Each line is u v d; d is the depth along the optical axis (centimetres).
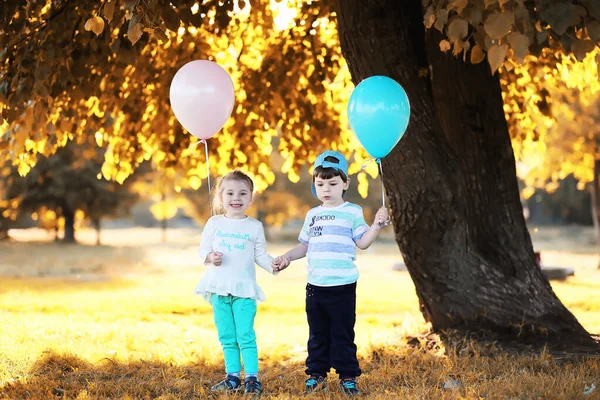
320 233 480
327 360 481
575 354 555
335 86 923
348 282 471
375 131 486
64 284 1628
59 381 491
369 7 618
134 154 878
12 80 598
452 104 668
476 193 660
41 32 612
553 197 4859
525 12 390
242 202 491
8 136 748
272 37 886
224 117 526
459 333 612
